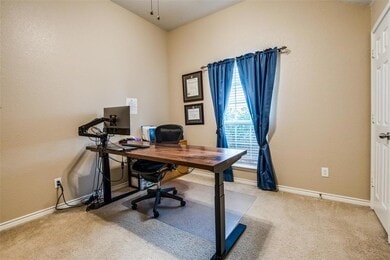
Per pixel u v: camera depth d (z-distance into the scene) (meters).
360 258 1.47
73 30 2.54
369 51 2.18
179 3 3.06
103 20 2.88
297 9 2.56
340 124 2.37
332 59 2.38
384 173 1.80
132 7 3.16
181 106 3.90
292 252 1.55
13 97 2.07
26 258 1.57
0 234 1.90
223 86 3.21
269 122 2.83
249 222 1.99
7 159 2.04
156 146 2.45
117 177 3.11
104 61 2.90
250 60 2.88
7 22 2.01
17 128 2.10
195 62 3.63
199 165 1.51
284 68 2.68
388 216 1.63
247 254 1.55
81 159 2.64
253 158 3.16
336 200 2.43
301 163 2.64
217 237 1.51
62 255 1.59
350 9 2.25
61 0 2.42
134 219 2.13
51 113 2.35
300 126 2.62
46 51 2.29
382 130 1.84
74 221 2.12
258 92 2.81
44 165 2.30
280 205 2.35
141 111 3.48
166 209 2.34
